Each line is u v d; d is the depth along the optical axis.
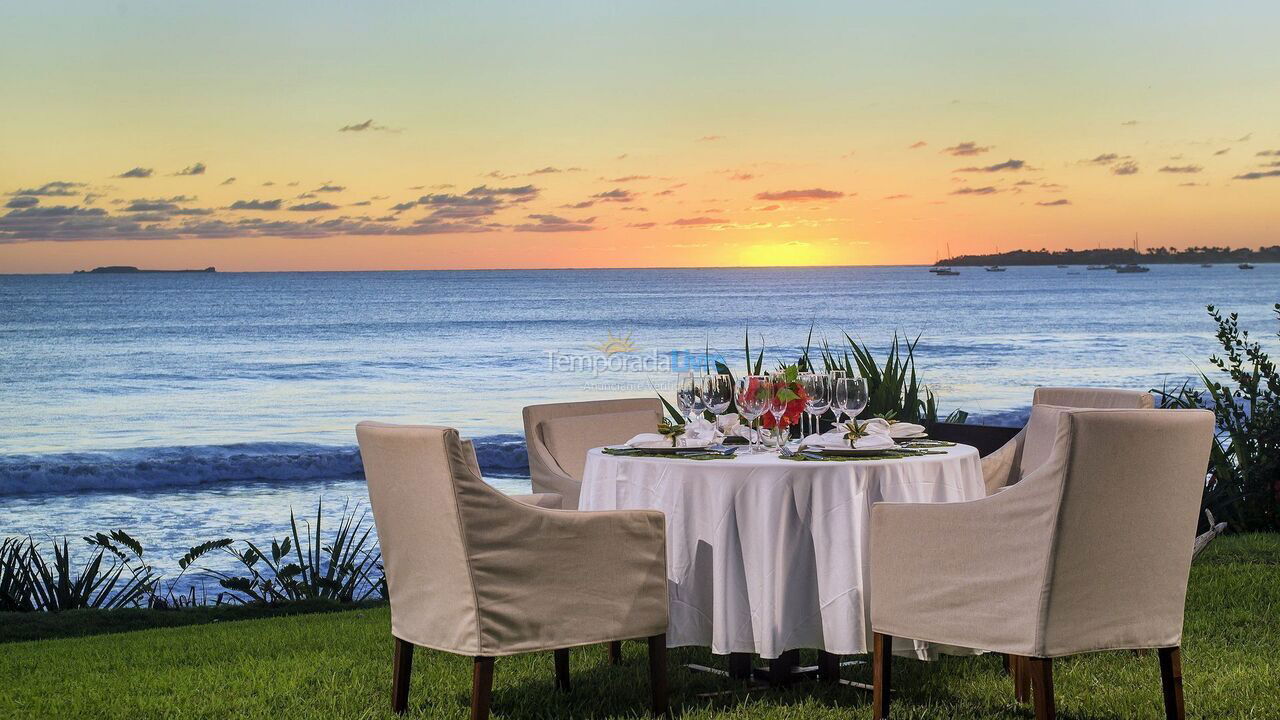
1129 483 3.11
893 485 3.72
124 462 17.70
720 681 4.09
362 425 3.62
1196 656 4.24
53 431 21.98
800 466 3.68
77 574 9.68
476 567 3.28
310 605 6.92
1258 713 3.59
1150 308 35.19
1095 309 35.69
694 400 4.20
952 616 3.27
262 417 24.47
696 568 3.77
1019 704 3.72
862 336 36.72
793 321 36.81
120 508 15.37
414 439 3.32
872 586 3.45
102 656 4.94
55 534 13.26
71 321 30.02
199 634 5.54
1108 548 3.13
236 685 4.20
